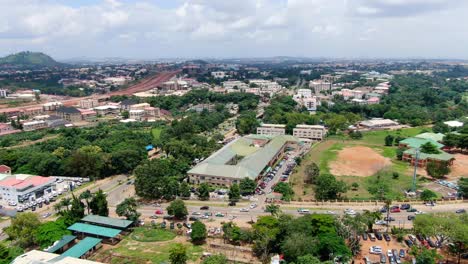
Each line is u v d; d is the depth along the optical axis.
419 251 143.50
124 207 182.00
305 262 129.25
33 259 134.38
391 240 160.50
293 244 141.50
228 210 197.00
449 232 144.75
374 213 165.38
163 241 165.12
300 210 192.12
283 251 144.75
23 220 163.38
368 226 164.12
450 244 149.00
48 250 152.25
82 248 152.25
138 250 157.25
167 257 150.12
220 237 166.50
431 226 149.62
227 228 162.25
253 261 147.25
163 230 175.62
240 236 159.25
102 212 185.38
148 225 181.50
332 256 140.62
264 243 148.12
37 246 162.62
